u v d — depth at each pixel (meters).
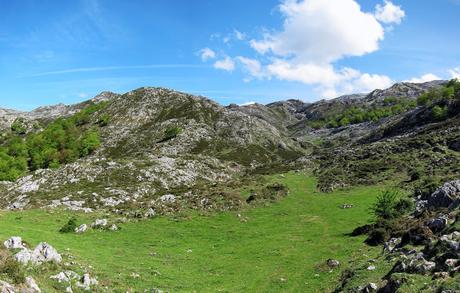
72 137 172.62
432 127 118.19
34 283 26.66
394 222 51.75
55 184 91.31
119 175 96.62
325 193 81.75
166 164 109.50
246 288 38.47
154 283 37.53
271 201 77.06
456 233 30.33
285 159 158.38
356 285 31.69
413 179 78.56
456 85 184.12
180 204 76.50
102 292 31.34
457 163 82.06
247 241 55.66
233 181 96.38
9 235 49.44
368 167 93.25
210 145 155.25
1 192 93.94
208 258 48.81
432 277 25.44
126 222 66.25
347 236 53.41
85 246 50.62
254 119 193.00
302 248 50.31
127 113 196.75
